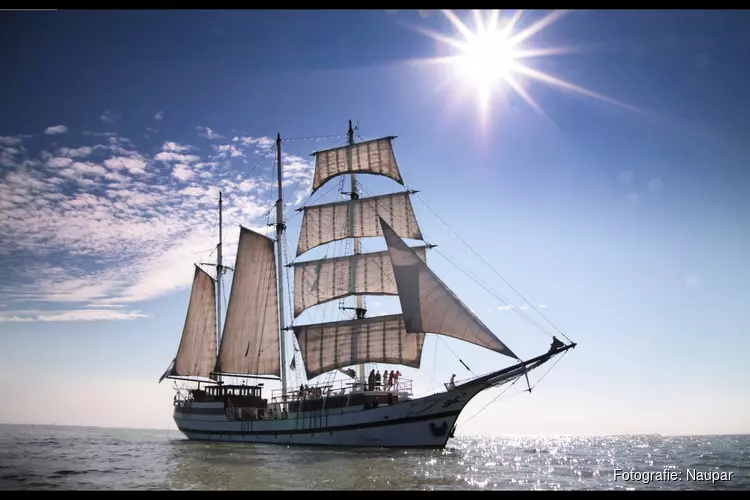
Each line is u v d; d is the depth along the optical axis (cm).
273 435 6862
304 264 7606
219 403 7606
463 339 5650
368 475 4178
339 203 7656
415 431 5981
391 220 7362
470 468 4938
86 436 12050
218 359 8131
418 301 5888
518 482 4194
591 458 7381
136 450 6319
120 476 4144
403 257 6069
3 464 4947
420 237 7231
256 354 8012
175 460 5116
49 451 6338
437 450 5950
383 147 7600
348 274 7338
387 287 7131
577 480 4475
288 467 4566
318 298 7450
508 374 5772
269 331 8050
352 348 6988
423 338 6756
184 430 8144
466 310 5719
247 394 7725
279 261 8100
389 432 6034
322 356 7106
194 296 8919
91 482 3884
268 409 7175
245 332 8100
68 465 4822
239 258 8188
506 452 9006
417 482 3938
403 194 7369
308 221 7756
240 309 8162
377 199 7469
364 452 5812
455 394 5884
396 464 4853
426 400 5950
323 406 6444
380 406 6081
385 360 6831
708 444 13800
